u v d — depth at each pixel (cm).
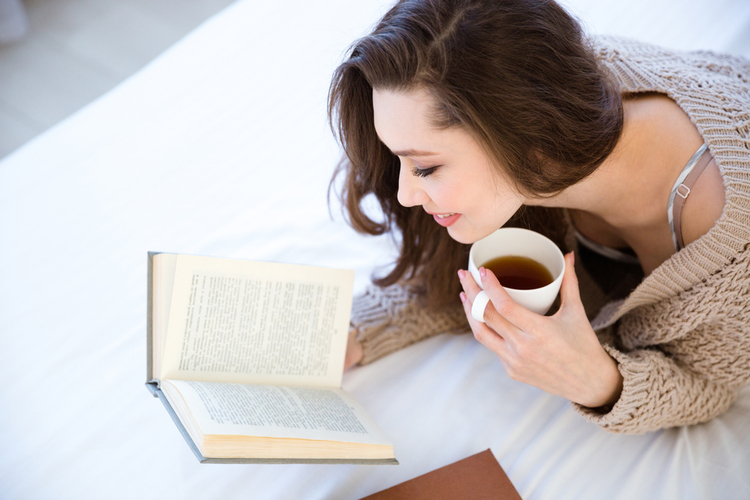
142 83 133
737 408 87
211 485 80
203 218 113
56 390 90
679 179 75
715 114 75
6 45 219
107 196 115
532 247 74
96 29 224
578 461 82
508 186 69
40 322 98
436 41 62
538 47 65
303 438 67
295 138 125
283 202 116
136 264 106
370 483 80
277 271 78
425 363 94
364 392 91
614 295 99
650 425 80
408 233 93
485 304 69
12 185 117
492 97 63
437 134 64
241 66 136
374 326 94
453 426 86
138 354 94
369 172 86
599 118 69
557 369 72
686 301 76
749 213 69
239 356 78
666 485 78
